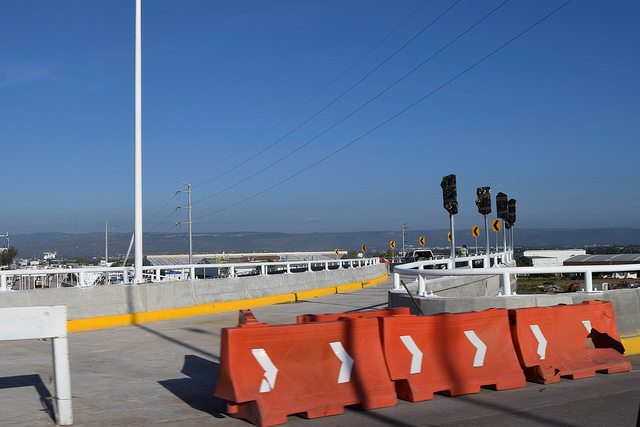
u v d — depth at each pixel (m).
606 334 9.24
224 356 6.63
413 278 35.75
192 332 14.82
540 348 8.47
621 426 6.26
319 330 7.00
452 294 15.39
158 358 11.11
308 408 6.63
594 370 8.77
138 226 19.08
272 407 6.47
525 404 7.19
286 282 24.03
